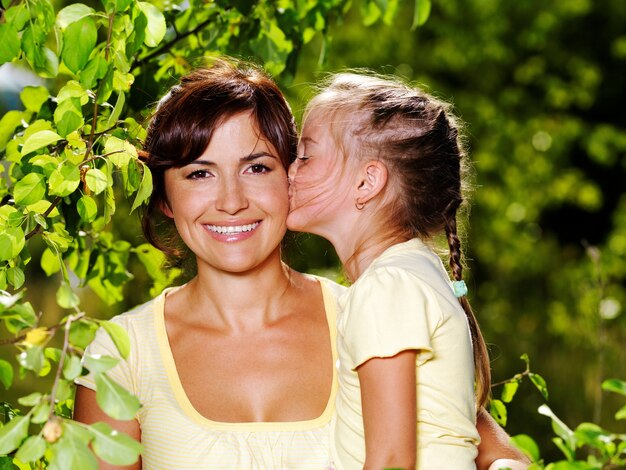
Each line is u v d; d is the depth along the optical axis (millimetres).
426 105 2467
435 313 2141
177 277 3145
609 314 7520
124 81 2133
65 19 2027
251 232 2268
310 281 2439
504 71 10641
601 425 6152
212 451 2164
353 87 2449
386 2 3305
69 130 2092
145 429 2223
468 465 2172
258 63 3291
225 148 2232
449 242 2438
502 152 9945
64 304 1663
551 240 11047
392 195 2371
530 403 6395
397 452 2029
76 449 1591
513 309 9859
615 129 11359
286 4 3291
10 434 1610
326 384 2275
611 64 11383
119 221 5258
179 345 2295
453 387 2166
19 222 2152
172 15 3133
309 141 2402
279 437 2186
